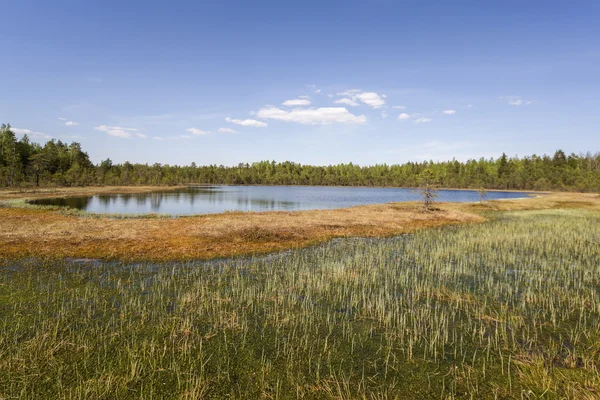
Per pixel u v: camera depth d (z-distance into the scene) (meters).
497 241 22.66
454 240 23.69
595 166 131.75
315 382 7.07
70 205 50.72
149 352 8.04
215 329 9.41
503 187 134.00
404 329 9.60
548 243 21.95
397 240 24.16
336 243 22.81
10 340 8.43
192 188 123.19
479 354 8.29
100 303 11.09
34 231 23.22
